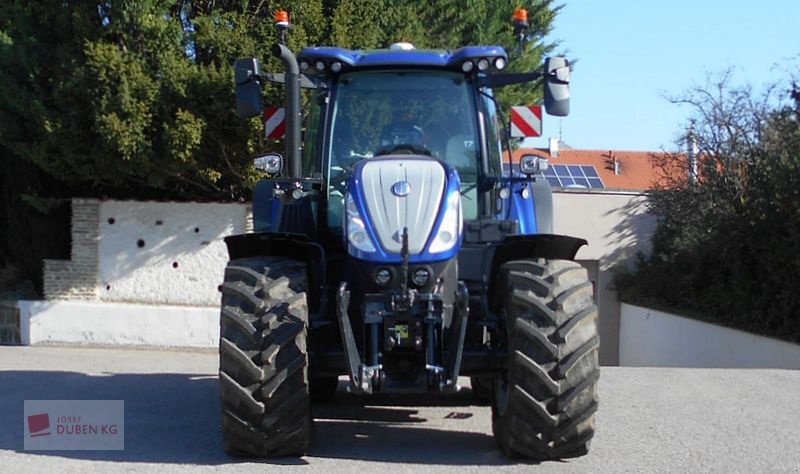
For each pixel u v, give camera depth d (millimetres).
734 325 14320
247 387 5355
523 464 5559
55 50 11609
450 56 6469
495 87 6629
